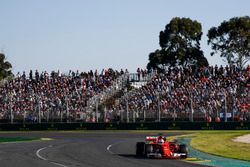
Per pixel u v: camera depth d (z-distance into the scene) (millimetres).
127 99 77938
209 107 70438
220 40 109000
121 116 73125
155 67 111938
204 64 109875
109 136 60875
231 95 71625
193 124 68375
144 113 71688
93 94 82250
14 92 86000
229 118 67562
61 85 85750
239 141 48406
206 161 31344
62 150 41281
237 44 107375
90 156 35438
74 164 29844
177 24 110375
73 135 64375
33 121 77562
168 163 29828
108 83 85000
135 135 61750
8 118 79562
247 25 106625
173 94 75562
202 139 51969
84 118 75750
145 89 79375
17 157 35219
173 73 82125
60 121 76188
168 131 68250
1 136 65062
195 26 110250
